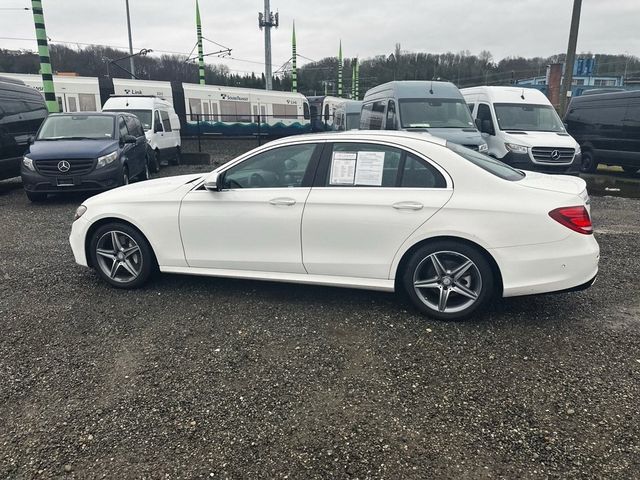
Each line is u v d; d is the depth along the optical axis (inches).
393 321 156.9
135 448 100.6
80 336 147.9
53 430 106.0
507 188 150.4
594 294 180.9
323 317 160.2
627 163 551.2
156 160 570.3
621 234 279.6
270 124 1151.0
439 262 154.7
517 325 154.4
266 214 164.9
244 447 100.6
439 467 94.7
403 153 158.4
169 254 177.8
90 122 410.6
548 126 481.7
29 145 387.5
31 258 227.5
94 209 183.0
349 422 108.0
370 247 157.8
